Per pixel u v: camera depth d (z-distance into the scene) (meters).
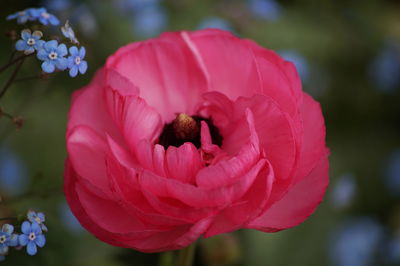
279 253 0.38
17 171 0.41
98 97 0.28
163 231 0.26
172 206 0.25
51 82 0.39
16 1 0.39
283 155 0.26
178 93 0.29
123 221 0.26
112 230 0.26
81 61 0.27
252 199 0.26
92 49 0.42
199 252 0.38
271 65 0.27
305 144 0.27
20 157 0.42
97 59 0.44
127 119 0.27
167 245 0.25
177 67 0.29
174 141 0.28
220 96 0.28
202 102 0.29
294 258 0.38
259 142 0.27
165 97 0.29
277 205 0.27
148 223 0.26
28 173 0.42
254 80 0.27
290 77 0.27
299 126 0.26
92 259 0.38
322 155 0.27
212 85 0.29
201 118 0.29
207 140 0.28
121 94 0.26
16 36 0.27
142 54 0.28
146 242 0.26
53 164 0.42
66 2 0.40
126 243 0.26
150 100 0.29
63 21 0.40
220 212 0.26
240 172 0.26
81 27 0.40
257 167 0.26
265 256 0.38
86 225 0.26
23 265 0.30
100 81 0.28
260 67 0.27
